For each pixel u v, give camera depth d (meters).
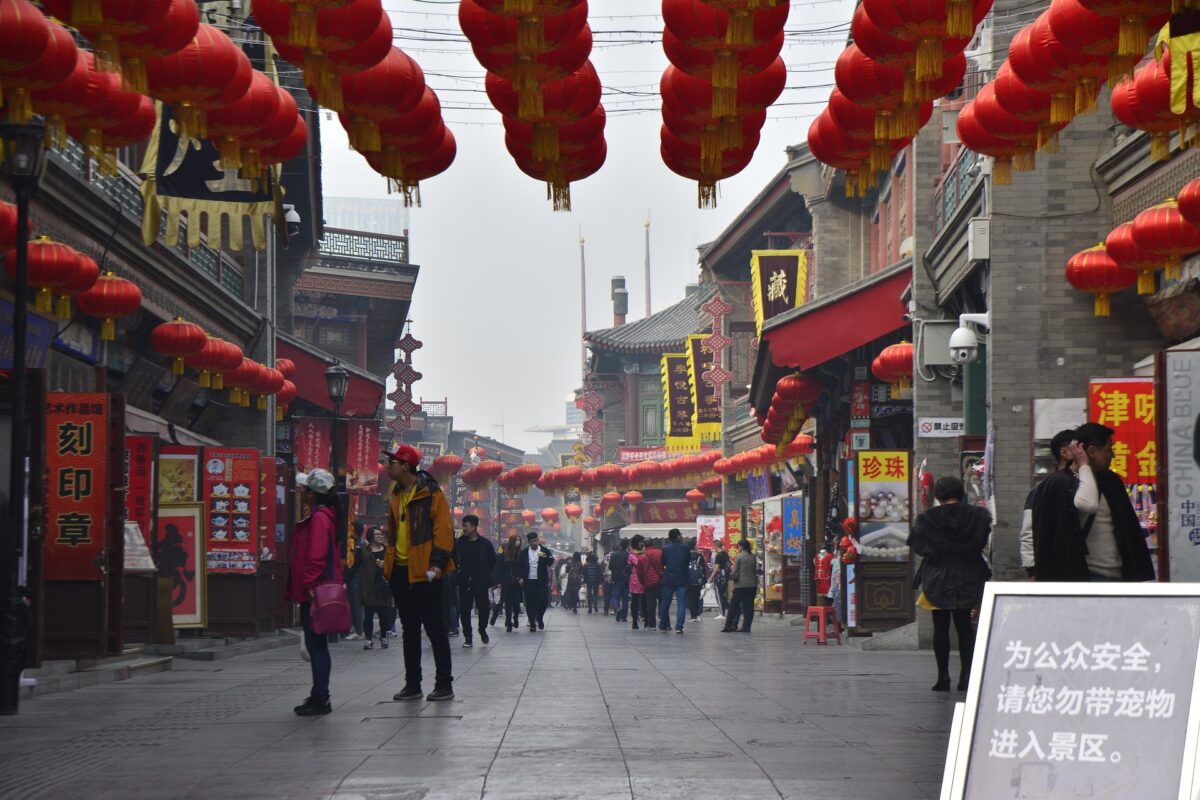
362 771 7.03
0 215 12.30
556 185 9.41
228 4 15.62
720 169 9.16
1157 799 3.81
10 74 8.23
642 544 28.38
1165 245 11.91
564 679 13.38
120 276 18.91
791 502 31.09
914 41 7.64
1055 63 7.95
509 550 26.59
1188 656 3.93
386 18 8.05
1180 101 7.52
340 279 47.41
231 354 20.55
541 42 7.77
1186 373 9.91
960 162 18.52
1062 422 15.24
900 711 10.16
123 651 15.52
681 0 7.63
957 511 11.76
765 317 35.44
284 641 21.98
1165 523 9.89
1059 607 4.17
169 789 6.57
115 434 14.02
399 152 9.37
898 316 22.64
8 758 7.89
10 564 10.75
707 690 12.04
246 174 9.55
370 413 30.56
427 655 18.39
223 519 20.55
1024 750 4.04
